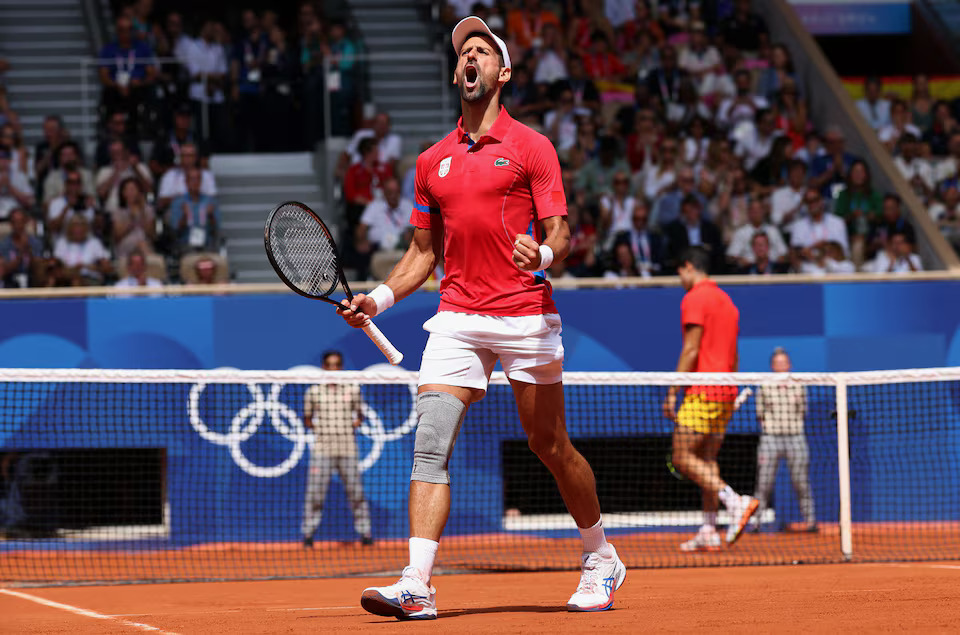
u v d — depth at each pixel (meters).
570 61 22.02
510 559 13.41
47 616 8.34
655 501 16.59
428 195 6.91
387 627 6.16
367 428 15.65
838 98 21.42
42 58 19.72
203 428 15.48
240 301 15.76
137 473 16.34
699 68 22.19
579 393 15.92
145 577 12.52
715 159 19.94
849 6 29.05
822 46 30.12
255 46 19.81
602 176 19.48
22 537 15.88
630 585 9.55
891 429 16.20
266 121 19.30
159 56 20.27
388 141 18.83
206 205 18.34
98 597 10.38
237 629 6.53
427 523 6.41
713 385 12.50
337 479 15.70
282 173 19.25
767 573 10.75
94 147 18.72
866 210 19.47
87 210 17.95
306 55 19.56
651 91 21.33
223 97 19.23
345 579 12.11
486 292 6.62
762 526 15.77
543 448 6.79
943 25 28.02
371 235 17.81
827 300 16.38
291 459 15.55
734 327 13.45
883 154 20.27
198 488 15.45
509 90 21.17
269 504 15.52
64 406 15.30
